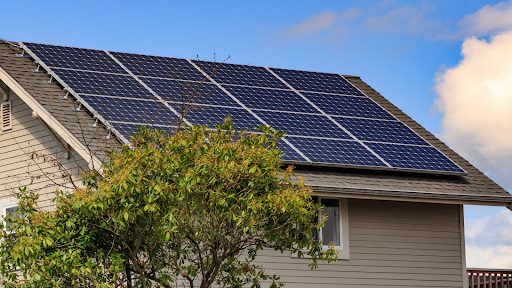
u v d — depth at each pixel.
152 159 18.45
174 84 28.98
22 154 27.97
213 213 18.61
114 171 18.81
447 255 29.69
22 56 28.97
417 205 29.59
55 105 26.20
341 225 28.27
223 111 27.91
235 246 19.17
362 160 27.84
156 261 18.89
